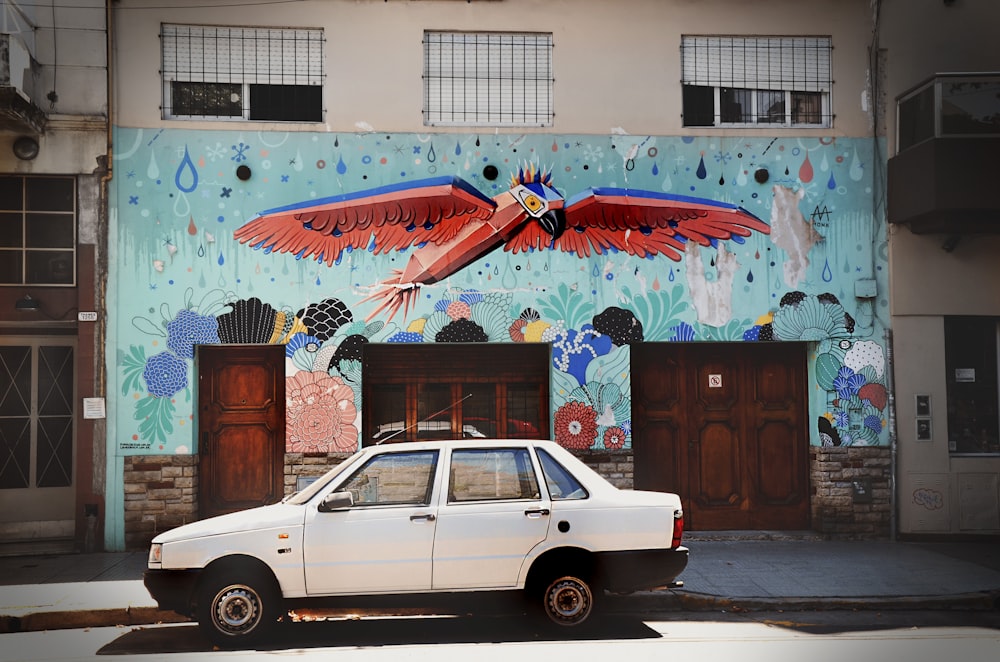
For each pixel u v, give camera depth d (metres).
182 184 10.79
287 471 10.67
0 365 10.65
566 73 11.25
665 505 7.07
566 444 10.95
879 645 6.85
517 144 11.12
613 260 11.13
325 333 10.81
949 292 11.29
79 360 10.59
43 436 10.70
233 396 10.94
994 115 10.50
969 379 11.44
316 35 11.12
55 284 10.66
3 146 10.52
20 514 10.57
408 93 11.09
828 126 11.48
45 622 7.69
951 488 11.20
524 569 6.88
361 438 10.84
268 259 10.83
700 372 11.34
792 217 11.28
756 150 11.30
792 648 6.72
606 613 8.05
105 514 10.52
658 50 11.30
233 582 6.66
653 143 11.25
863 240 11.30
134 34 10.85
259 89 11.07
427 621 7.59
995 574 9.19
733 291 11.21
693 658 6.41
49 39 10.66
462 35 11.27
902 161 11.09
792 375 11.41
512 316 11.00
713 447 11.32
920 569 9.42
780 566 9.55
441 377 11.10
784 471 11.37
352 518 6.80
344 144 10.98
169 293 10.70
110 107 10.70
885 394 11.27
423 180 11.02
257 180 10.86
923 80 10.91
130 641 7.09
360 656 6.43
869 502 11.17
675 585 7.07
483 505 6.93
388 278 10.92
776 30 11.45
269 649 6.64
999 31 11.46
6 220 10.66
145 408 10.61
